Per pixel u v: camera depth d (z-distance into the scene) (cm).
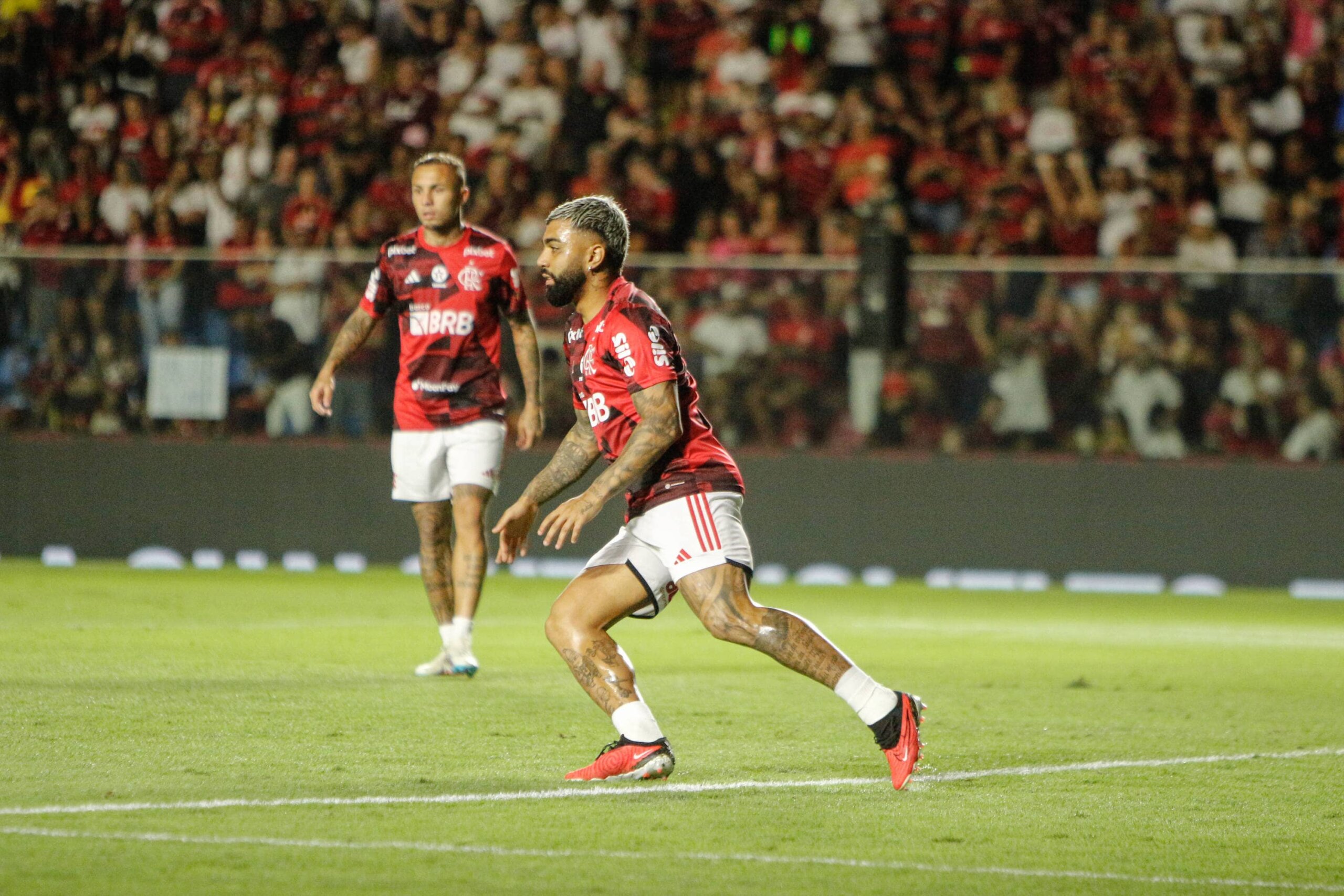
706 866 1484
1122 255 6097
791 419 5266
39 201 6656
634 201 6331
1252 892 1437
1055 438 5178
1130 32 6694
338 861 1462
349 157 6544
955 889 1423
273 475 5341
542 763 1995
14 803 1678
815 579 5250
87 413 5409
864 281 5169
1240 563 5091
